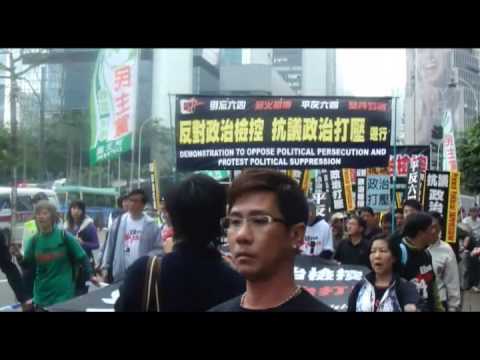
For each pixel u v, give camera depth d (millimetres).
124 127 19922
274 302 2318
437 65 79250
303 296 2334
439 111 78375
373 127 9781
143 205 8891
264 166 9766
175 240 3377
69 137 63719
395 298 4949
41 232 7312
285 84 114688
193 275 3275
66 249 7320
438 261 6879
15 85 33844
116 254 8867
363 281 5145
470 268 14938
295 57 144000
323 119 9766
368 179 15562
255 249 2281
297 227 2336
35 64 43344
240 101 9742
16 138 31000
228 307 2406
